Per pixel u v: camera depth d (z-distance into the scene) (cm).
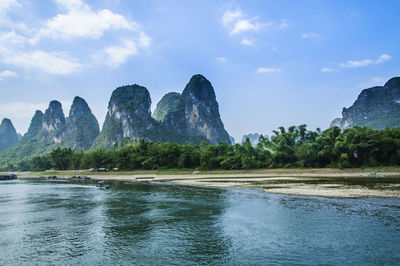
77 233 2055
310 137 9412
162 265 1430
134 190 4762
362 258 1430
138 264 1449
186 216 2516
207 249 1648
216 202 3200
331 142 8262
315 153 7994
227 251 1603
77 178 9150
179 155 10744
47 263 1494
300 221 2164
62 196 4253
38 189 5588
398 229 1886
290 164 8369
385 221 2084
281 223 2136
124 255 1588
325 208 2577
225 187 4691
